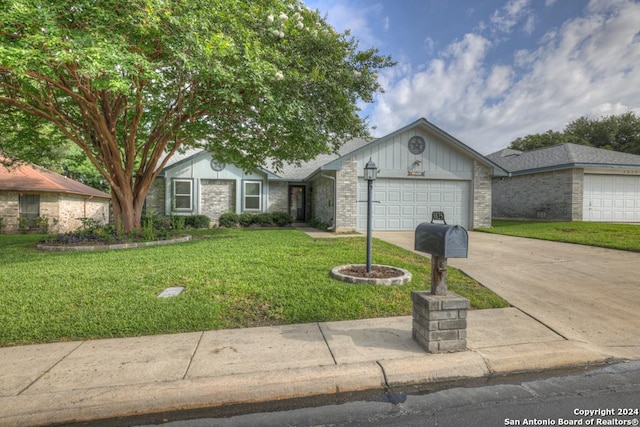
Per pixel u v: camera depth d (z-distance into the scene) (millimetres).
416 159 12523
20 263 6105
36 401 2236
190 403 2348
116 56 5262
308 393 2490
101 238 8977
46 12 5129
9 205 13852
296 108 7383
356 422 2162
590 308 4090
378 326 3555
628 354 2986
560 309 4062
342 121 8922
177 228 11266
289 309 3916
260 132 9680
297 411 2289
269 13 7324
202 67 6102
